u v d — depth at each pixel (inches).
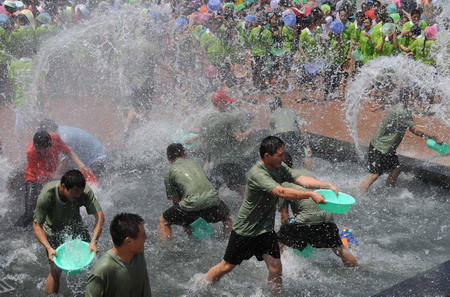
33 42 568.7
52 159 293.7
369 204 334.0
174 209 275.3
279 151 213.9
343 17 555.5
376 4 627.5
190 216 272.5
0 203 325.4
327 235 245.0
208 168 337.4
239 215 225.5
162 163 398.0
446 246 277.3
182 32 604.1
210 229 284.8
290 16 574.6
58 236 223.9
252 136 344.8
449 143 437.7
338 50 561.3
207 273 236.2
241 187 334.3
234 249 226.4
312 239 245.0
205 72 591.2
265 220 223.8
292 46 587.2
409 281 209.5
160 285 240.4
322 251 267.7
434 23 600.4
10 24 571.8
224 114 334.0
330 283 239.0
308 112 533.6
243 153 335.0
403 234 291.6
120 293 167.9
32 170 293.6
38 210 216.1
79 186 211.9
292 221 247.8
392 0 683.4
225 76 599.5
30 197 289.7
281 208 252.7
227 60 596.1
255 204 220.1
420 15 542.6
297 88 608.4
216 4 630.5
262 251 226.4
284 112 382.6
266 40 580.4
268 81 604.4
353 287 235.6
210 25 609.3
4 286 237.1
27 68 504.1
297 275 246.4
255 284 239.1
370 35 537.6
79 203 223.9
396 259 262.5
